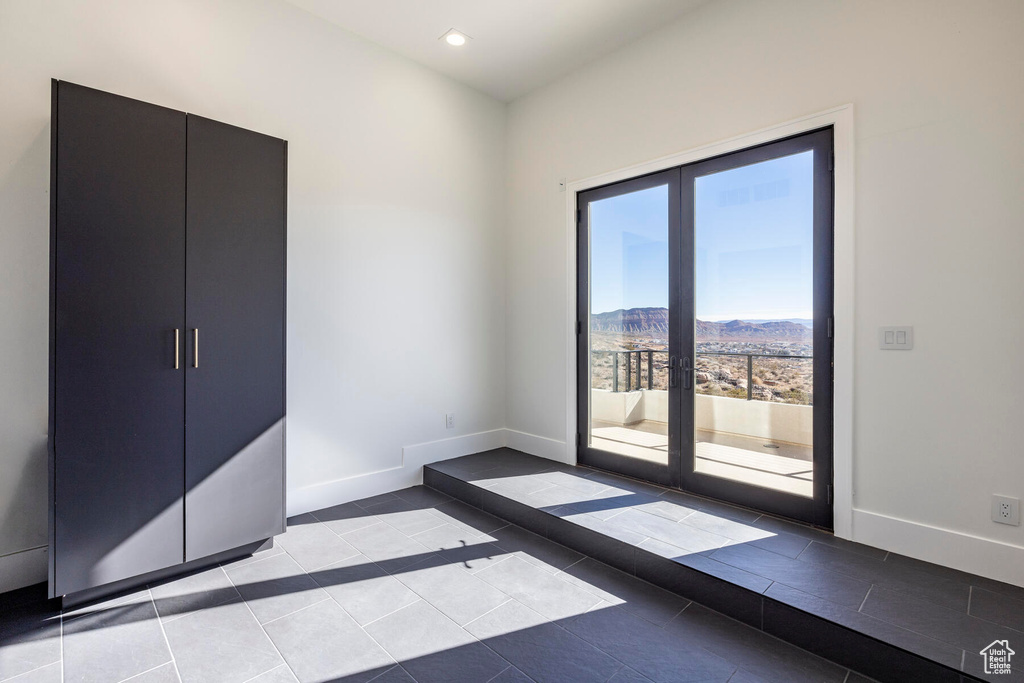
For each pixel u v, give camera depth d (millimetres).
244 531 2402
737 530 2469
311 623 1929
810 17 2475
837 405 2395
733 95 2771
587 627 1907
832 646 1693
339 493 3178
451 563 2418
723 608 1983
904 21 2186
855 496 2354
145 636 1835
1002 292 1968
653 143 3150
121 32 2371
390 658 1726
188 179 2221
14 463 2137
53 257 1906
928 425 2148
